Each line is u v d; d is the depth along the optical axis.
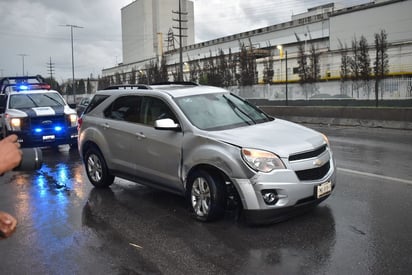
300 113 21.91
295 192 5.06
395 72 43.06
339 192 6.76
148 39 102.06
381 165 8.97
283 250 4.61
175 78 71.19
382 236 4.89
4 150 1.51
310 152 5.31
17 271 4.35
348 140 13.48
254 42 73.75
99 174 7.69
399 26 46.81
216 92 6.84
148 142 6.38
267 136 5.46
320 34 62.97
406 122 16.44
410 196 6.46
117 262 4.48
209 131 5.67
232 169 5.13
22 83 18.27
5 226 1.62
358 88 38.34
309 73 47.56
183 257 4.52
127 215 6.07
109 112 7.45
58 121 12.49
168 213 6.08
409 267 4.11
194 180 5.67
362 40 43.25
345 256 4.39
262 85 46.31
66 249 4.89
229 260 4.41
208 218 5.48
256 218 5.07
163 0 99.25
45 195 7.45
